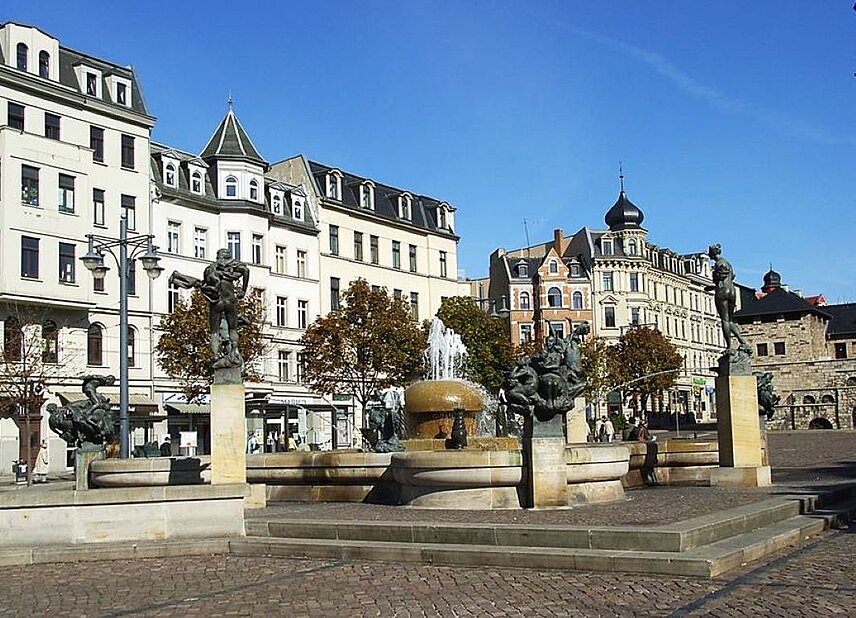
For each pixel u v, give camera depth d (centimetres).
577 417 3172
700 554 1292
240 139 6844
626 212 11094
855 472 2992
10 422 5094
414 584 1251
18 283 5125
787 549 1475
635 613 1052
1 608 1173
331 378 5906
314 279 7319
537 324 10575
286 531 1605
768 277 14800
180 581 1325
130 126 5931
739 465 2342
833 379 10800
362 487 2198
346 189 7919
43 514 1564
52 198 5341
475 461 1881
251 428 6356
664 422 10600
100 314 5647
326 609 1115
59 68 5584
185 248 6309
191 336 5347
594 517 1644
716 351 13062
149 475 2298
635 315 10800
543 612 1070
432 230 8712
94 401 2500
